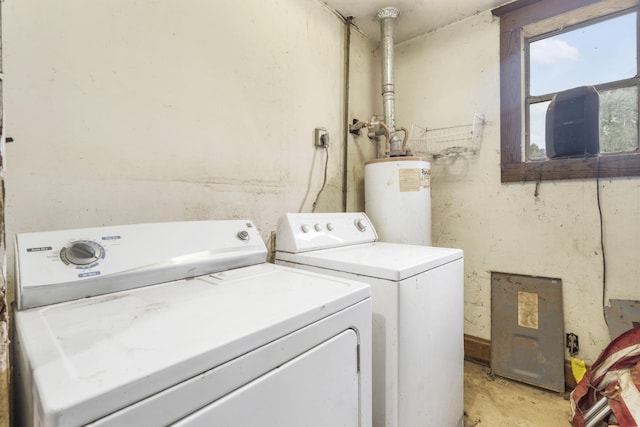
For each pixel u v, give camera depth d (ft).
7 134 3.10
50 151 3.35
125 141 3.90
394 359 3.44
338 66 7.18
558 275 6.14
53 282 2.56
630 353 4.52
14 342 2.43
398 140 7.17
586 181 5.84
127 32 3.90
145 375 1.51
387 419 3.49
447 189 7.45
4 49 3.08
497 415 5.33
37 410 1.44
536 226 6.35
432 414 4.05
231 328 2.01
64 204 3.45
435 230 7.63
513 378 6.38
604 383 4.66
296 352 2.23
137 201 4.01
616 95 5.80
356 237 5.56
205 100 4.70
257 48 5.43
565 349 6.05
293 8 6.09
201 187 4.67
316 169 6.63
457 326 4.70
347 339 2.71
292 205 6.09
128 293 2.85
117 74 3.82
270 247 5.67
